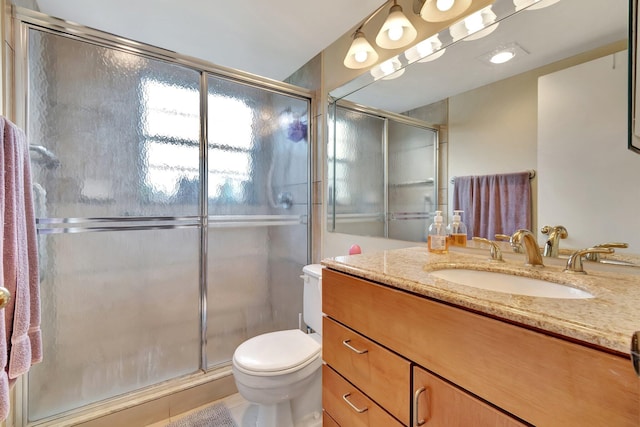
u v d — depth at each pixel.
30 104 1.24
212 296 1.76
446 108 1.28
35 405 1.28
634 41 0.77
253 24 1.66
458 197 1.25
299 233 2.09
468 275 0.98
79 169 1.36
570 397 0.48
